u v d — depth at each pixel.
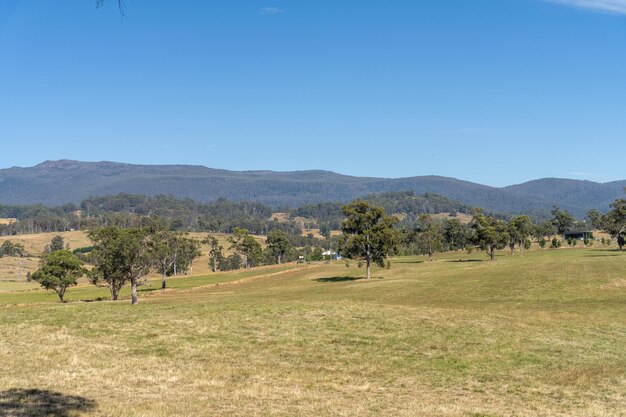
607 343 34.41
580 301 59.53
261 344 31.11
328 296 73.94
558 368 28.31
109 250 63.56
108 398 19.56
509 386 24.84
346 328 35.81
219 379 23.58
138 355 27.52
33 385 20.83
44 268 80.62
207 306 44.56
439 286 80.38
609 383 25.67
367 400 21.36
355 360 28.66
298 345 31.20
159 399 19.80
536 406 21.69
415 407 20.62
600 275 79.38
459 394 23.27
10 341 29.22
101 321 35.78
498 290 72.44
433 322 38.53
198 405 19.16
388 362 28.47
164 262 103.38
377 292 76.69
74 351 27.44
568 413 20.77
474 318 40.69
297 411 19.14
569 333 36.78
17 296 93.69
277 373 25.22
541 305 56.94
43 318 37.03
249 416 18.14
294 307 43.19
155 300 71.44
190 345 30.06
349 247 101.81
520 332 36.38
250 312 40.34
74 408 17.94
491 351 31.20
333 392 22.47
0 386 20.48
